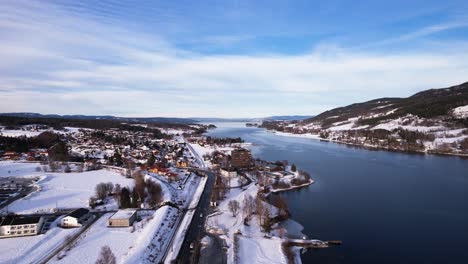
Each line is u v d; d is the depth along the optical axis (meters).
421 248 87.06
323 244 88.81
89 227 98.94
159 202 124.19
